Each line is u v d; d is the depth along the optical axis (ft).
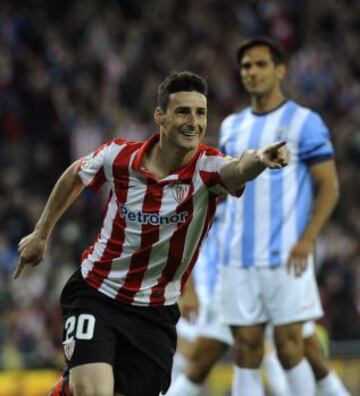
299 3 209.56
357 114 188.24
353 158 175.63
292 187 74.08
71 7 195.00
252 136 75.20
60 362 109.91
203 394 103.96
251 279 74.54
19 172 160.15
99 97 178.19
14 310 127.54
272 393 88.07
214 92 185.37
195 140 55.67
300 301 73.67
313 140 73.77
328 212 73.56
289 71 195.00
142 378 59.31
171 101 55.42
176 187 56.54
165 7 200.75
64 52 185.88
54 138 165.78
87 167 58.23
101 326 57.98
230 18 203.41
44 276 133.59
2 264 134.41
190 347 89.40
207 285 83.97
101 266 58.54
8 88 173.68
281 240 73.87
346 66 200.54
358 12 211.41
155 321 58.90
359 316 136.26
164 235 57.16
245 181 54.49
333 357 109.91
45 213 59.93
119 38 192.54
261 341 75.15
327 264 141.49
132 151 57.26
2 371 107.24
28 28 185.16
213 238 84.33
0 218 148.66
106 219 58.44
